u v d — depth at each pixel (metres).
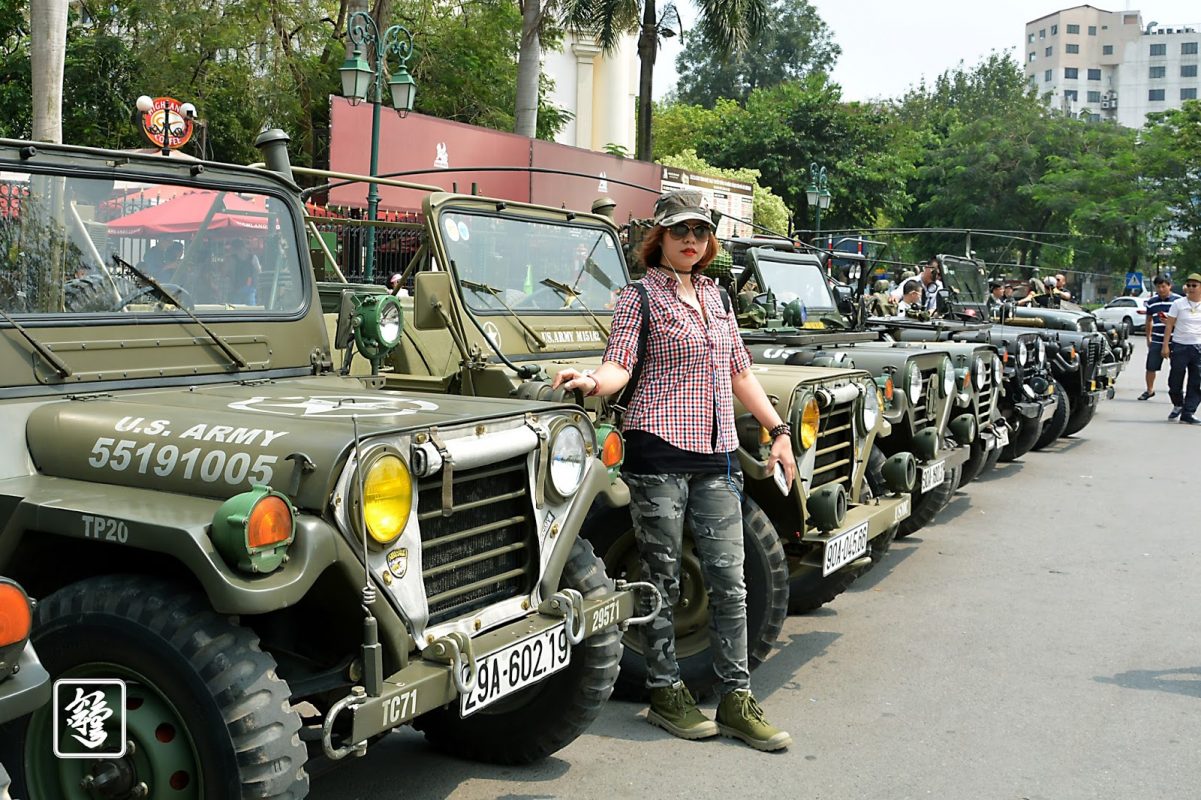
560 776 4.14
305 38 20.31
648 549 4.26
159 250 3.97
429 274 5.24
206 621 2.90
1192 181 45.41
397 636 3.08
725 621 4.36
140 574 3.07
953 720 4.75
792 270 8.84
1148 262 51.25
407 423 3.15
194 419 3.20
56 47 11.09
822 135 39.69
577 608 3.62
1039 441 12.62
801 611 6.36
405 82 12.84
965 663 5.49
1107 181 46.50
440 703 3.13
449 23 21.89
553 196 18.48
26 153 3.65
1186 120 45.00
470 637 3.32
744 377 4.41
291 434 3.01
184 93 18.08
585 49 27.00
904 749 4.43
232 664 2.85
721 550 4.27
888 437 6.78
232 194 4.25
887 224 49.03
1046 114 52.62
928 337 9.35
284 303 4.35
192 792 2.90
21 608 2.43
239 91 18.62
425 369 5.73
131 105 17.72
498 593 3.53
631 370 4.17
